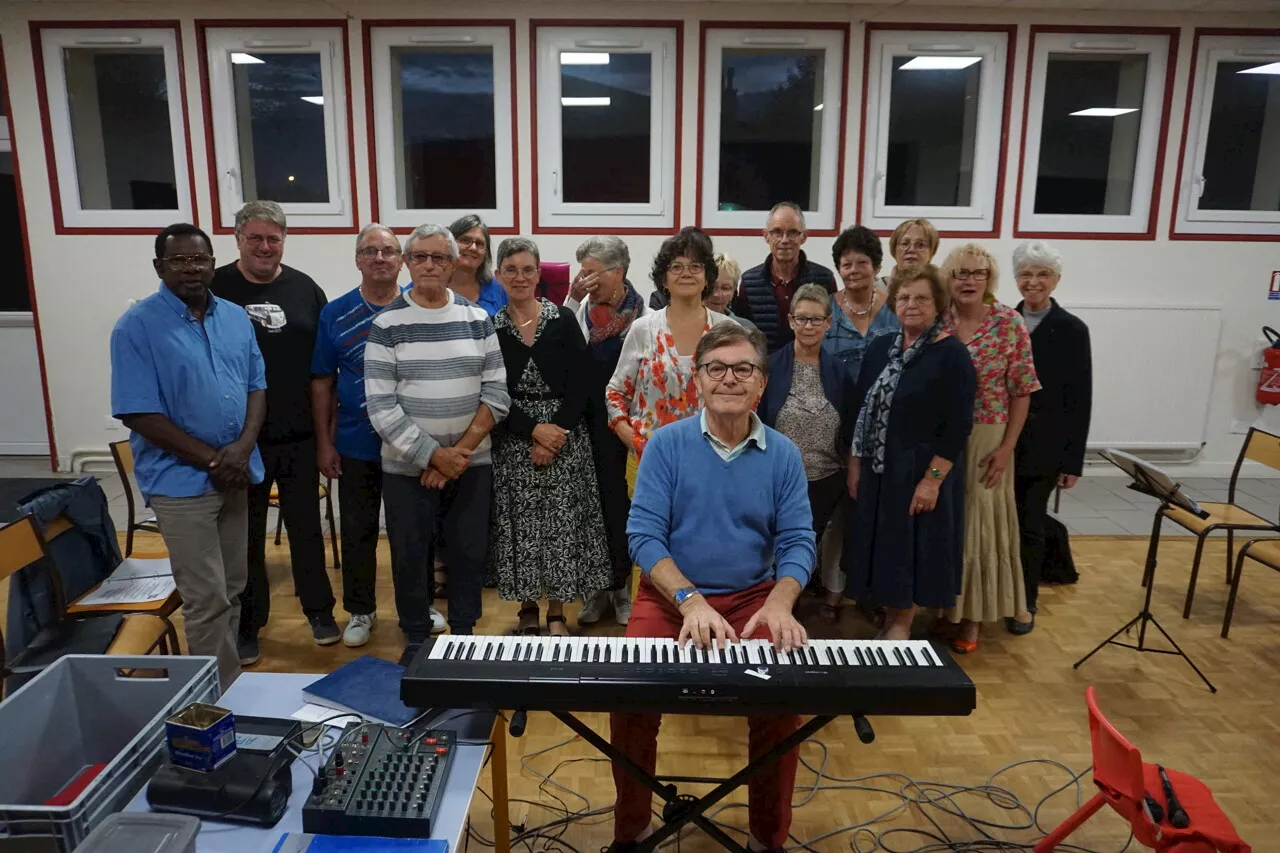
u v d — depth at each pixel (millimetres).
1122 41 4598
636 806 1859
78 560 2555
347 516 2918
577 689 1523
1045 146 4781
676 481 1937
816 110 4676
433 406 2586
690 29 4504
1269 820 2117
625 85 4609
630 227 4770
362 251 2736
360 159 4648
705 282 2648
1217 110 4762
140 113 4641
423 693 1528
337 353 2814
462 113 4645
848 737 2473
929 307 2555
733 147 4711
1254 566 3855
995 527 2947
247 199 4734
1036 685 2787
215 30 4484
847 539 2916
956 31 4551
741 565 1910
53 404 4973
